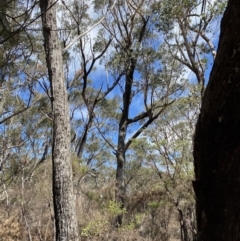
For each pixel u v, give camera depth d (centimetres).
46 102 1697
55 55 687
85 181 2002
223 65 177
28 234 1273
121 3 1772
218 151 187
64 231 602
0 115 1282
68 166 636
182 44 1377
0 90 1248
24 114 1673
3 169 1655
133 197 1495
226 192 186
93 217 1166
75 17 1777
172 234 1371
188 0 968
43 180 1468
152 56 1705
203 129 191
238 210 184
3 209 1547
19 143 1734
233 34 172
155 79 1658
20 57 951
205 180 194
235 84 175
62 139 645
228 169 185
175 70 1666
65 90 680
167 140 1105
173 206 1201
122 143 1684
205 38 1101
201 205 197
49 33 691
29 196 1477
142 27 1770
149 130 1262
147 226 1368
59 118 654
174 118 1652
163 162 1171
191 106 1119
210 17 979
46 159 1681
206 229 194
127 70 1772
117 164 1648
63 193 618
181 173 1070
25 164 1686
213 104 184
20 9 536
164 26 1258
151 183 1530
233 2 172
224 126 183
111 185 1551
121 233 1185
